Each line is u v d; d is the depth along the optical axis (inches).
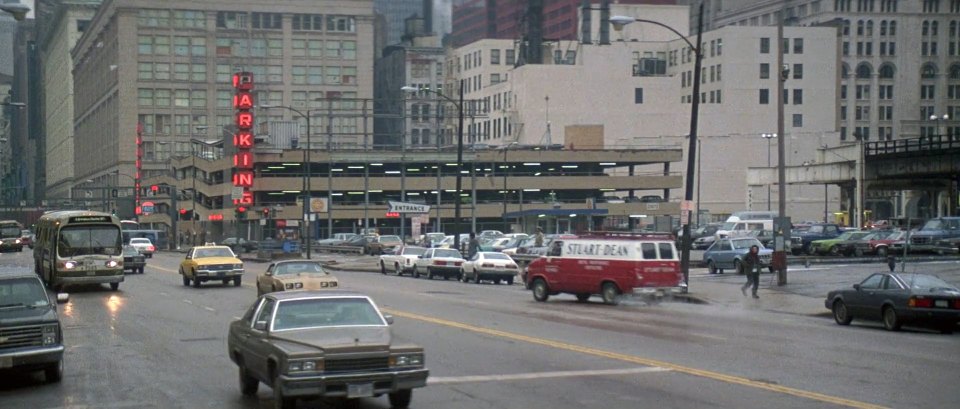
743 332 922.7
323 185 3956.7
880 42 6545.3
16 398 593.6
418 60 5831.7
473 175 3713.1
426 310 1149.1
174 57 5403.5
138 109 5359.3
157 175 5300.2
